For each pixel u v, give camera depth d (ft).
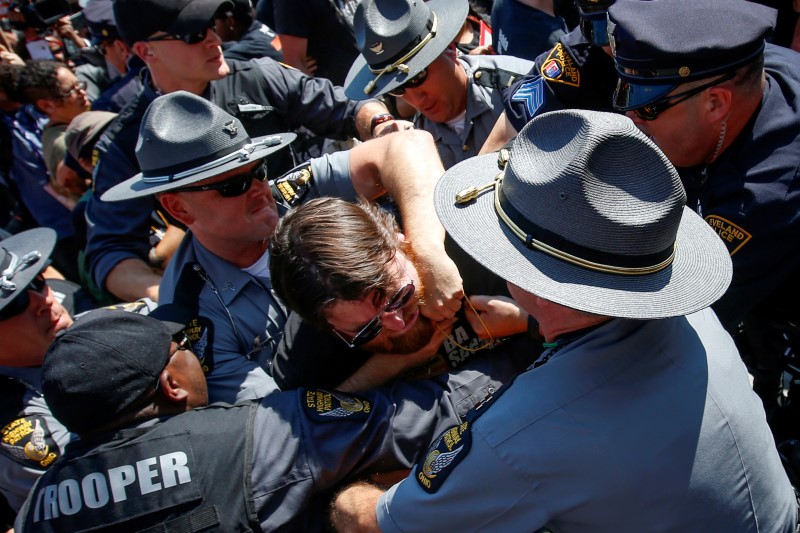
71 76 12.06
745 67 5.19
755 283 5.49
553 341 4.18
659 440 3.73
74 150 10.00
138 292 8.20
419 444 5.00
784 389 6.90
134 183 6.41
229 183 5.95
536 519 3.86
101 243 8.65
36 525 4.51
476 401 5.26
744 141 5.47
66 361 4.62
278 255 4.74
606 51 7.05
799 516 4.53
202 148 5.88
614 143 3.47
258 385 5.80
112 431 4.71
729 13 5.26
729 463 3.84
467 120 8.24
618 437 3.72
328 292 4.56
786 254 5.35
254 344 6.22
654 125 5.61
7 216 13.64
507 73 8.26
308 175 6.82
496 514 3.91
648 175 3.51
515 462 3.80
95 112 10.12
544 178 3.62
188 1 8.26
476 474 3.89
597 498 3.74
